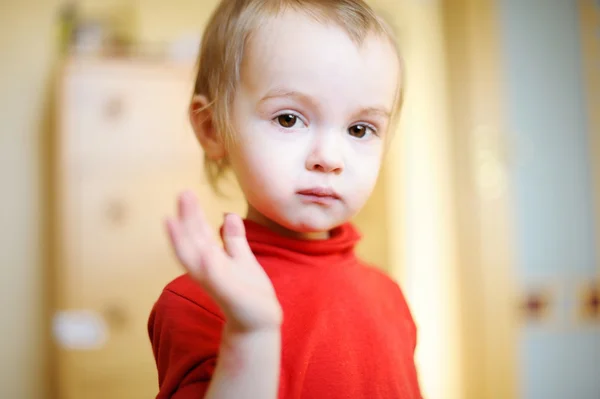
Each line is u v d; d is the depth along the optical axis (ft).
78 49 6.01
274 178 1.88
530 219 7.00
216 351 1.80
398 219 7.48
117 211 5.66
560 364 6.95
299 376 1.82
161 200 5.75
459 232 7.52
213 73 2.15
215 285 1.43
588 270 7.09
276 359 1.50
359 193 1.96
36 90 6.66
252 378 1.47
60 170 5.57
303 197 1.90
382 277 2.39
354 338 1.98
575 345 7.01
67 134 5.58
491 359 6.92
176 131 5.81
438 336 7.54
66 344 5.50
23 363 6.50
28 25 6.68
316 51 1.87
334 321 1.96
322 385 1.85
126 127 5.70
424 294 7.54
